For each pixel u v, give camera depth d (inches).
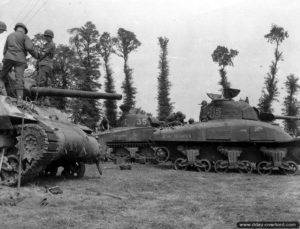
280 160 867.4
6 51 594.9
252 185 625.3
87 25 1485.0
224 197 491.2
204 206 426.3
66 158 642.8
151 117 1144.8
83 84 1435.8
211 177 763.4
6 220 344.8
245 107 935.7
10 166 522.3
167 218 363.3
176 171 881.5
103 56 1697.8
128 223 341.1
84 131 701.9
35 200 419.5
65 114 696.4
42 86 679.1
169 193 518.6
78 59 1437.0
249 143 912.9
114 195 480.7
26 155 512.1
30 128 517.0
